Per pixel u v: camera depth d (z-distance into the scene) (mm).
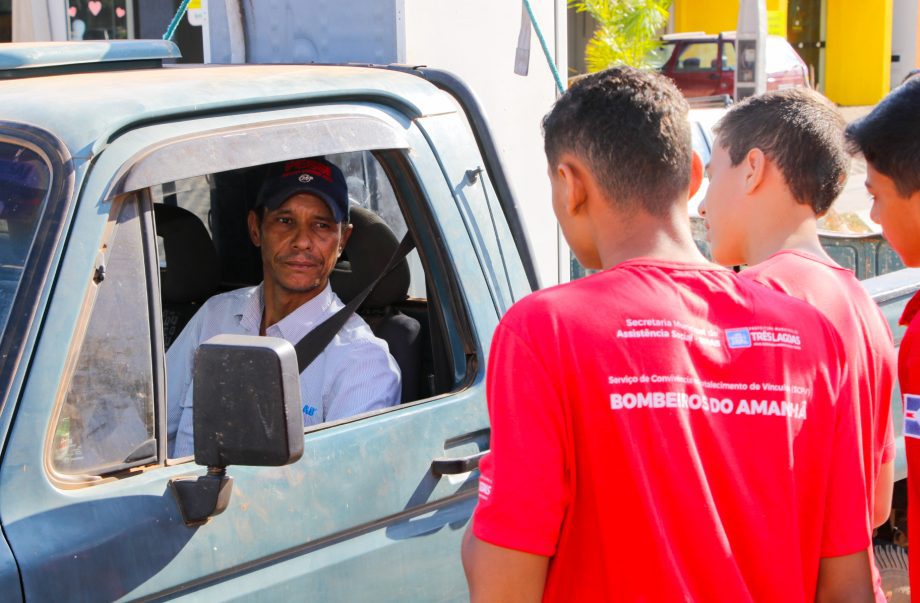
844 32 23594
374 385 2582
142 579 1801
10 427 1727
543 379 1540
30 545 1693
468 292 2430
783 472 1588
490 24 3664
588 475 1554
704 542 1530
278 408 1713
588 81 1717
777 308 1670
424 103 2457
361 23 3279
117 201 1911
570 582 1582
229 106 2127
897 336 3416
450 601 2295
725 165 2465
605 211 1682
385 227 2947
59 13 8234
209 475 1825
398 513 2195
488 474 1591
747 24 9227
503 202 2637
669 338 1573
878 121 1905
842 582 1701
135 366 1912
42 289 1798
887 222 1964
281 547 1991
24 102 2010
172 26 3699
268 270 2793
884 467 2236
